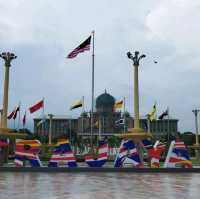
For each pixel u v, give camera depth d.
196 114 98.06
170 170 42.78
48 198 18.50
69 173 40.16
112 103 199.50
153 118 80.31
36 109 65.94
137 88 51.72
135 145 47.41
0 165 48.47
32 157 43.97
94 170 42.81
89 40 53.03
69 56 53.56
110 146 124.06
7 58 51.72
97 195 19.80
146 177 34.38
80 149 140.25
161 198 18.64
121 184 26.55
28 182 27.81
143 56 52.09
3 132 49.22
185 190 22.56
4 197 18.72
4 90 51.25
